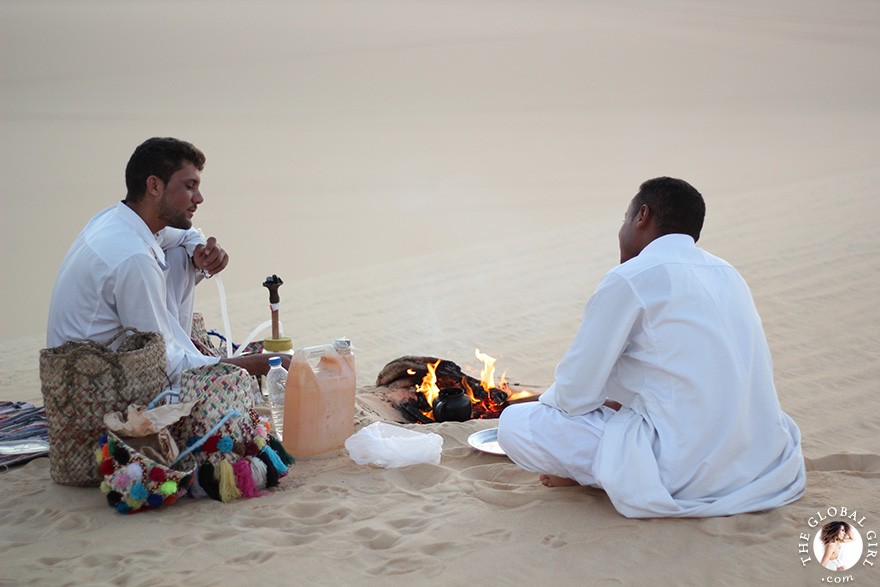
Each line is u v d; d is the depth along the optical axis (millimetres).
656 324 4117
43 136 18703
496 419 5770
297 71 28484
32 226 12953
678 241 4254
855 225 11430
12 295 10258
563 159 17703
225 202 14586
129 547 4027
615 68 29547
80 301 5121
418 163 17531
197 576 3742
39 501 4605
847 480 4574
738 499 4121
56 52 29250
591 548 3881
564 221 13328
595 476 4242
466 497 4477
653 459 4090
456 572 3730
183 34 33938
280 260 11602
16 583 3729
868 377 6855
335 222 13492
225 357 5785
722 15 40906
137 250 5109
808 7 42406
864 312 8375
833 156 16703
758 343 4246
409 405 6129
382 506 4418
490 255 11602
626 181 15766
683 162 16891
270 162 17359
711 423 4086
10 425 5754
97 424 4672
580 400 4281
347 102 24359
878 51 31891
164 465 4430
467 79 28047
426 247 12125
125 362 4668
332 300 9859
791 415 6133
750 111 22688
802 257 10227
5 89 23750
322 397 5074
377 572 3764
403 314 9273
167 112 21875
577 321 8844
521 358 7805
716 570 3707
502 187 15609
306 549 3951
